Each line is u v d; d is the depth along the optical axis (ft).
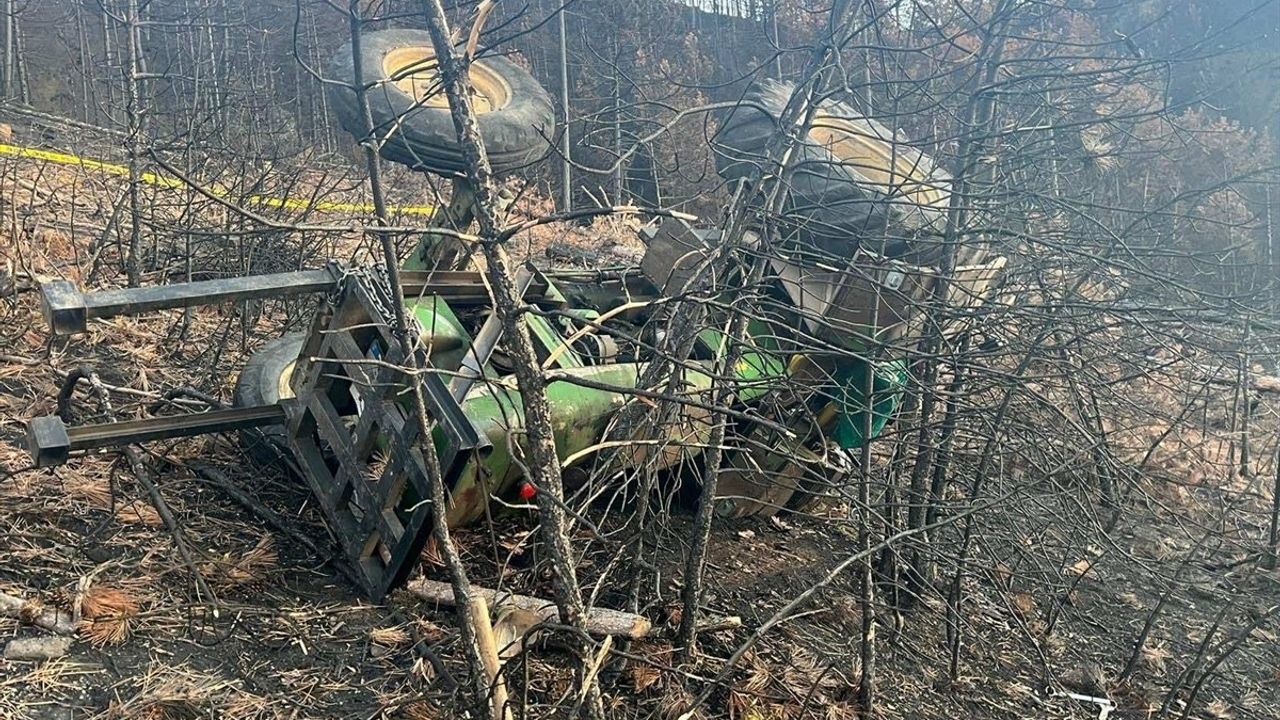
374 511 12.21
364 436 12.34
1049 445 13.97
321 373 13.09
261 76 39.01
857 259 14.85
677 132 22.65
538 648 11.87
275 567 12.77
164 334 20.48
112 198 25.62
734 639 14.24
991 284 15.85
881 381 16.01
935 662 15.53
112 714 9.59
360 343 13.05
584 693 8.81
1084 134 15.80
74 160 31.73
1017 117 17.02
